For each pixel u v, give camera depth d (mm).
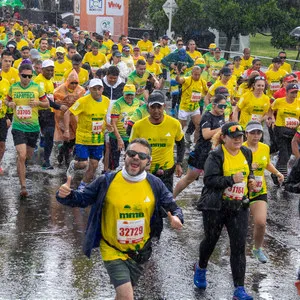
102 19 31297
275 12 29234
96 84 9836
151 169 8234
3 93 10938
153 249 8008
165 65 18031
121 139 10297
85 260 7566
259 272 7379
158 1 32625
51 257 7621
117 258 5500
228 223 6539
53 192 10430
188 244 8242
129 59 18906
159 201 5535
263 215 7430
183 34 31453
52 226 8758
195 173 9266
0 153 11469
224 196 6453
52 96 11680
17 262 7434
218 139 6512
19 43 22625
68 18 39938
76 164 10086
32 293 6617
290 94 11141
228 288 6895
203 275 6836
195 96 14000
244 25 29312
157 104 7855
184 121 14281
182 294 6707
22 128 10266
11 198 10008
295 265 7637
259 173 7469
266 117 11461
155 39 34250
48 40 21828
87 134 10016
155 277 7133
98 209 5457
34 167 12078
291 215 9656
